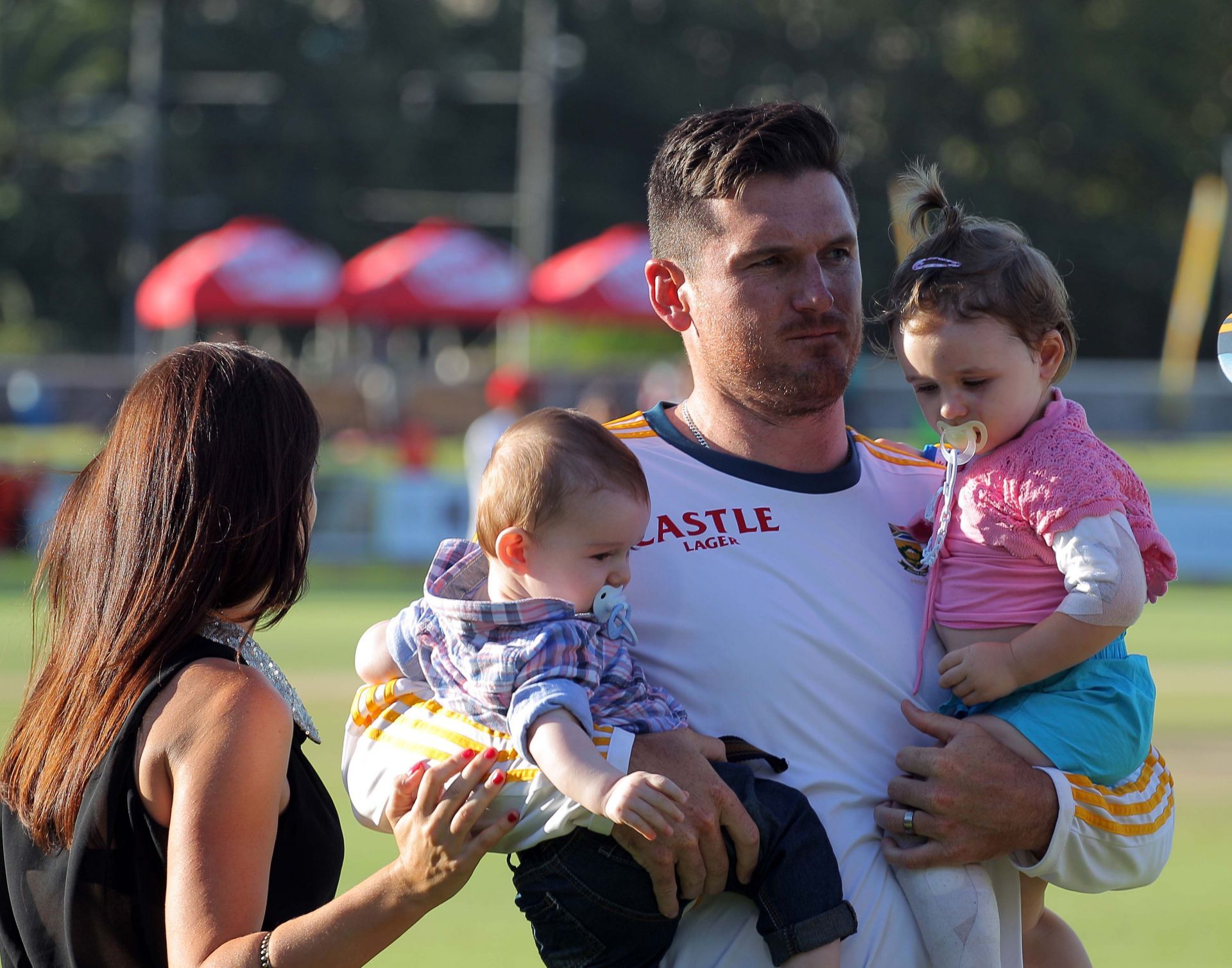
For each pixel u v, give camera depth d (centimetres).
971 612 1084
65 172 16038
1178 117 17900
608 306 9056
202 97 16238
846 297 1087
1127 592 1020
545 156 13388
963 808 1008
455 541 1057
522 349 11944
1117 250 17112
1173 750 3241
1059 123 17438
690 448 1120
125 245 16088
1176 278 17062
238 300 8775
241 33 16488
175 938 880
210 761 898
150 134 14512
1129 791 1066
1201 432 9181
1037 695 1059
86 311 16438
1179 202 17800
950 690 1090
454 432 10812
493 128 16912
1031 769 1028
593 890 963
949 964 1017
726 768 989
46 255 16138
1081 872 1051
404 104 16650
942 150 17562
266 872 912
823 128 1085
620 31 17312
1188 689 4044
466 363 15975
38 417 9081
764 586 1068
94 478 988
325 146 16288
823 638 1062
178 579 934
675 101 16950
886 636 1083
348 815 2664
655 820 894
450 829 902
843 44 17562
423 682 1035
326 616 5394
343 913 902
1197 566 6850
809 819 1000
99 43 16288
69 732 931
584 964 991
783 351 1072
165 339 10938
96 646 938
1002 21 17312
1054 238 17038
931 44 17512
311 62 16675
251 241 8956
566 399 8831
